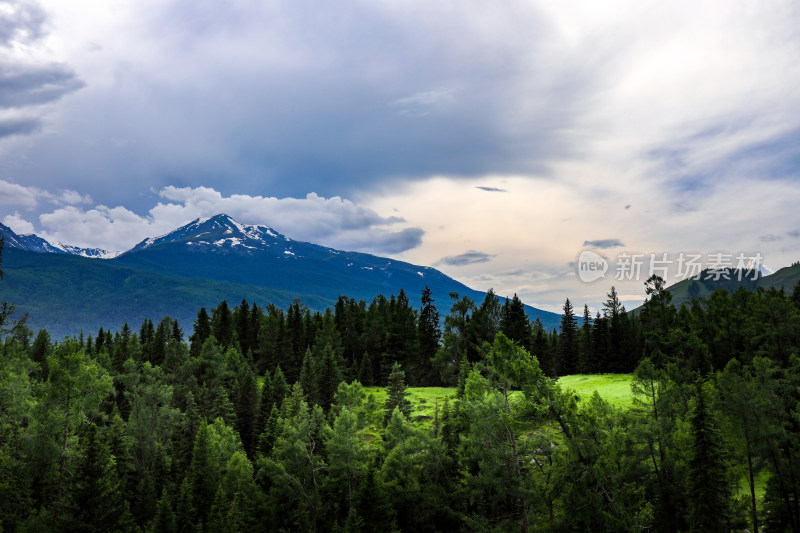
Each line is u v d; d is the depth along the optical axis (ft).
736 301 306.14
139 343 415.64
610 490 89.25
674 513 111.45
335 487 153.17
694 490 104.22
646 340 318.65
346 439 151.43
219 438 192.03
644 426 119.34
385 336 394.11
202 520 150.10
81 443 162.61
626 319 355.77
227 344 414.62
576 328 394.52
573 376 349.00
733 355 253.24
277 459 163.94
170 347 320.91
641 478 116.57
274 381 271.49
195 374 309.01
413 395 283.18
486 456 111.24
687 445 107.14
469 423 140.56
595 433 92.68
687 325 304.30
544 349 342.64
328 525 147.33
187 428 224.33
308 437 162.91
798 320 214.07
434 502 134.82
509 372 99.66
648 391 131.85
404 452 146.82
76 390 156.87
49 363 154.61
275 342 387.96
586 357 371.35
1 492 129.08
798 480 106.32
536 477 104.12
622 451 102.06
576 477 88.02
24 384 164.35
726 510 103.86
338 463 148.87
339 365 368.48
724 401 119.85
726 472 111.24
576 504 86.89
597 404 122.83
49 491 146.00
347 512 148.25
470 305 366.63
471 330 351.25
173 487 175.32
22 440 147.64
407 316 410.52
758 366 138.62
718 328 277.44
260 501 158.81
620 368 338.13
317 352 371.15
